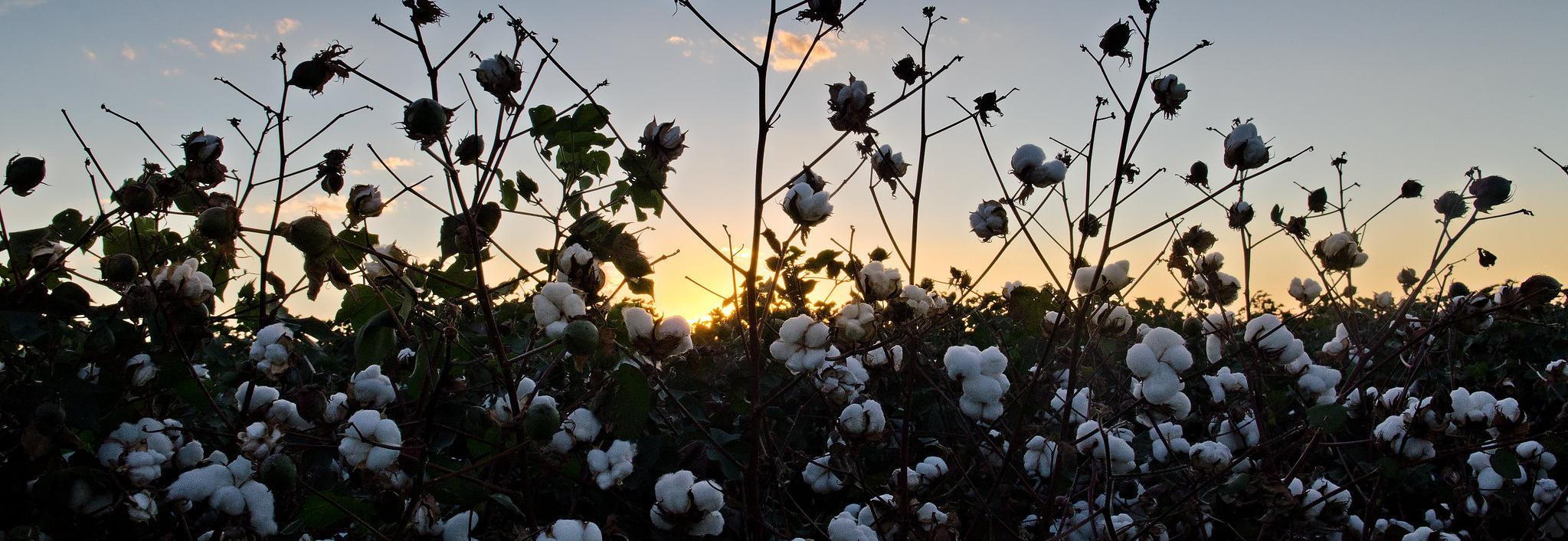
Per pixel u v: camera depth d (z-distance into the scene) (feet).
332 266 4.92
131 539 4.41
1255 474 6.78
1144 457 8.97
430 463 5.22
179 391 5.31
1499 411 6.34
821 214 5.17
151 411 5.18
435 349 5.54
